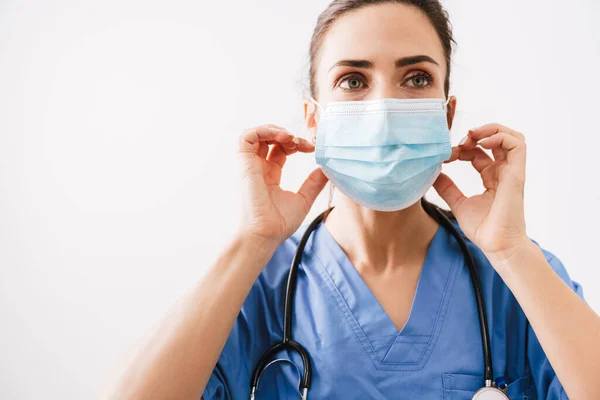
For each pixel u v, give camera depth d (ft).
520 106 4.77
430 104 2.83
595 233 4.66
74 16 5.26
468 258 3.06
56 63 5.26
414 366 2.71
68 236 5.24
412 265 3.11
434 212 3.39
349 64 2.78
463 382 2.66
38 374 5.21
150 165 5.19
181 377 2.29
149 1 5.22
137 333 5.14
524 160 2.58
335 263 3.11
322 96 3.04
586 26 4.65
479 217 2.70
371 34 2.72
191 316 2.43
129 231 5.19
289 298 2.98
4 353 5.20
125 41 5.23
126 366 2.35
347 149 2.85
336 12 2.87
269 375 2.80
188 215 5.15
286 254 3.28
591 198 4.66
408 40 2.71
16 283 5.23
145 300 5.15
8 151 5.26
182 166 5.17
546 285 2.42
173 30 5.20
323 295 2.98
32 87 5.26
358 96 2.88
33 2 5.32
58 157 5.24
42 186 5.26
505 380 2.72
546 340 2.34
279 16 5.10
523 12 4.74
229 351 2.75
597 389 2.16
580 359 2.23
